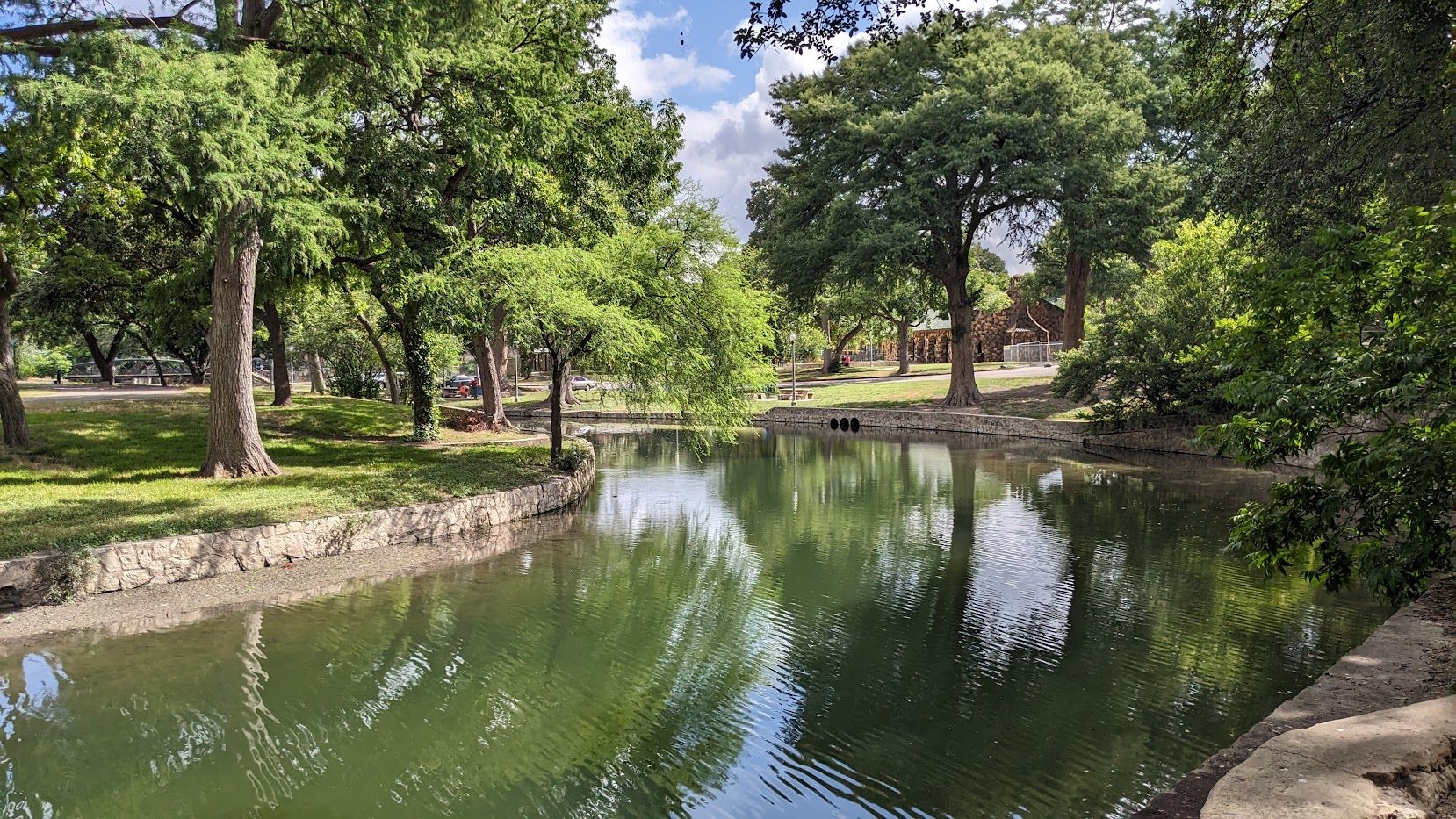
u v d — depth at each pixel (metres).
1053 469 23.08
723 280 18.33
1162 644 8.85
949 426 35.66
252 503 12.57
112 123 10.23
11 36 11.51
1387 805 3.49
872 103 35.53
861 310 52.25
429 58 15.07
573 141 20.20
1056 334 59.56
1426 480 6.00
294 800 5.86
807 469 24.31
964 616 10.01
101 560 9.94
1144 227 32.62
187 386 38.50
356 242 19.66
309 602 10.20
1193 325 24.92
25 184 14.16
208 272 20.84
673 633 9.48
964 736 6.82
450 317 16.92
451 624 9.65
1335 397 6.05
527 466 18.33
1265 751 4.03
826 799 5.90
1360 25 11.22
